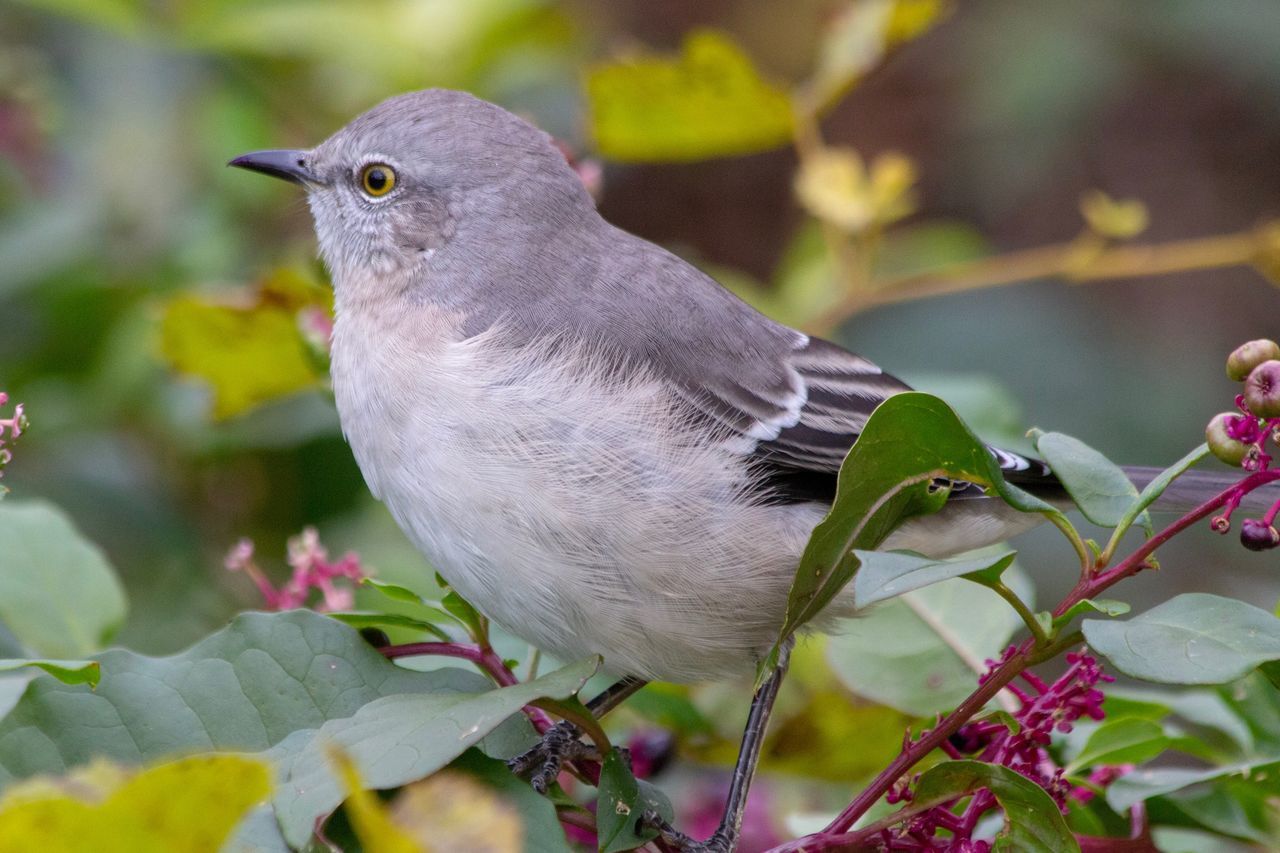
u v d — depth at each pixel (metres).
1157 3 13.56
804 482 6.55
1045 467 6.75
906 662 6.26
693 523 6.10
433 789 3.48
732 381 6.57
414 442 6.27
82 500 8.77
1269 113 14.87
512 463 6.06
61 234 8.98
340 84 9.94
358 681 5.09
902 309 12.82
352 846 4.36
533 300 6.70
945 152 15.15
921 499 4.63
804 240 10.70
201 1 9.41
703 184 15.69
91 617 5.97
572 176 7.23
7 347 9.13
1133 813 5.55
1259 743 5.75
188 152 9.32
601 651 6.22
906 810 4.70
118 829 3.07
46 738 4.69
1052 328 12.83
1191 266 9.23
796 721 6.59
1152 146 15.20
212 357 7.67
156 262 9.11
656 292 6.76
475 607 6.26
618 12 15.64
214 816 3.12
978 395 7.96
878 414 4.29
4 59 9.04
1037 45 13.64
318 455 9.03
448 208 7.02
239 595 8.84
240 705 4.94
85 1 8.93
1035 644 4.35
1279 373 4.16
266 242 9.62
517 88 10.55
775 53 15.44
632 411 6.14
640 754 6.57
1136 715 5.91
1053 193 15.22
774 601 6.31
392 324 6.77
